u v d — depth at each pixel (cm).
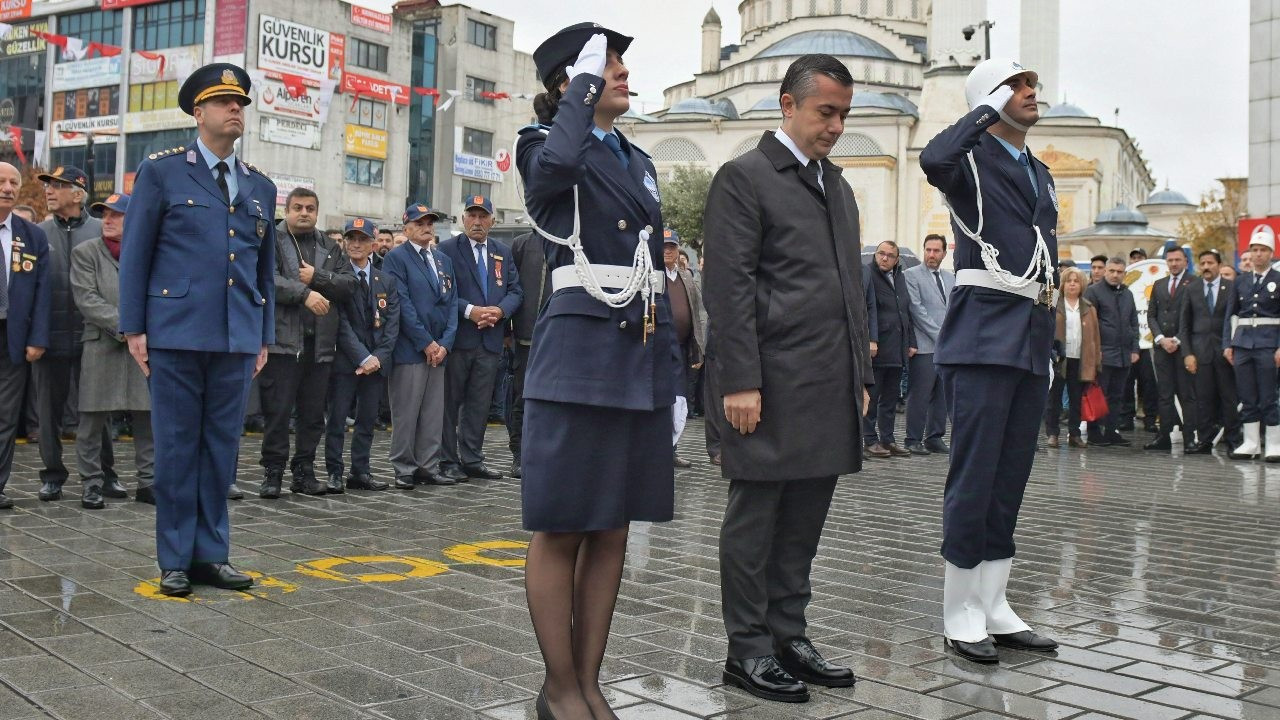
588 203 349
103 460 779
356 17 5256
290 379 802
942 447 1272
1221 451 1373
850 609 516
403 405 879
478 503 806
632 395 347
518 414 966
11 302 725
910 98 7194
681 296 1101
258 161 4888
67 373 782
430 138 5888
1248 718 372
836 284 412
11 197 733
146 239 521
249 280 544
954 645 447
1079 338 1384
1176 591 568
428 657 418
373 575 558
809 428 400
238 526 692
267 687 377
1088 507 863
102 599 493
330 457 855
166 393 520
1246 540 724
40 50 5603
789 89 414
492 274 945
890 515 800
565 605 352
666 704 377
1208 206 5122
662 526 731
